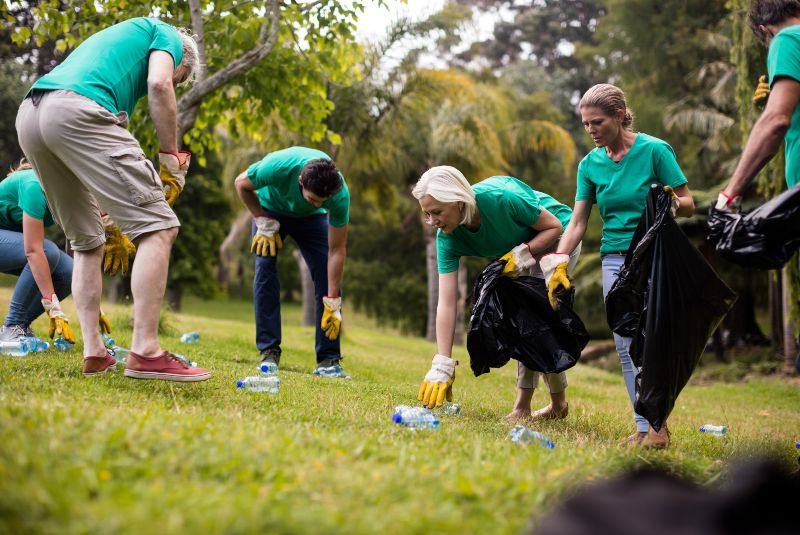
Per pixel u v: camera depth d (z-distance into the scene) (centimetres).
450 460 282
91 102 380
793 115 339
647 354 400
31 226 524
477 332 487
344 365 855
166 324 977
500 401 695
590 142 2505
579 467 281
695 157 2181
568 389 956
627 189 450
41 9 804
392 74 1578
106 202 385
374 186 1984
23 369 452
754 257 324
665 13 2438
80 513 189
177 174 412
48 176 406
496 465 279
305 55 941
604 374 1452
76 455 233
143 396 385
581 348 494
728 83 2014
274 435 294
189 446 257
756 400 1221
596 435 477
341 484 232
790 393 1302
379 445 306
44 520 186
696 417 791
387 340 1833
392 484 236
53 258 578
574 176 2945
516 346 490
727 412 922
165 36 412
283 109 975
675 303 399
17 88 1820
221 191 2905
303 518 197
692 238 1762
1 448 228
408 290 2955
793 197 317
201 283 2986
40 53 1591
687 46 2344
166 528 183
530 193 493
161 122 399
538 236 488
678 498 178
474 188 476
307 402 457
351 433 333
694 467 315
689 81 2380
